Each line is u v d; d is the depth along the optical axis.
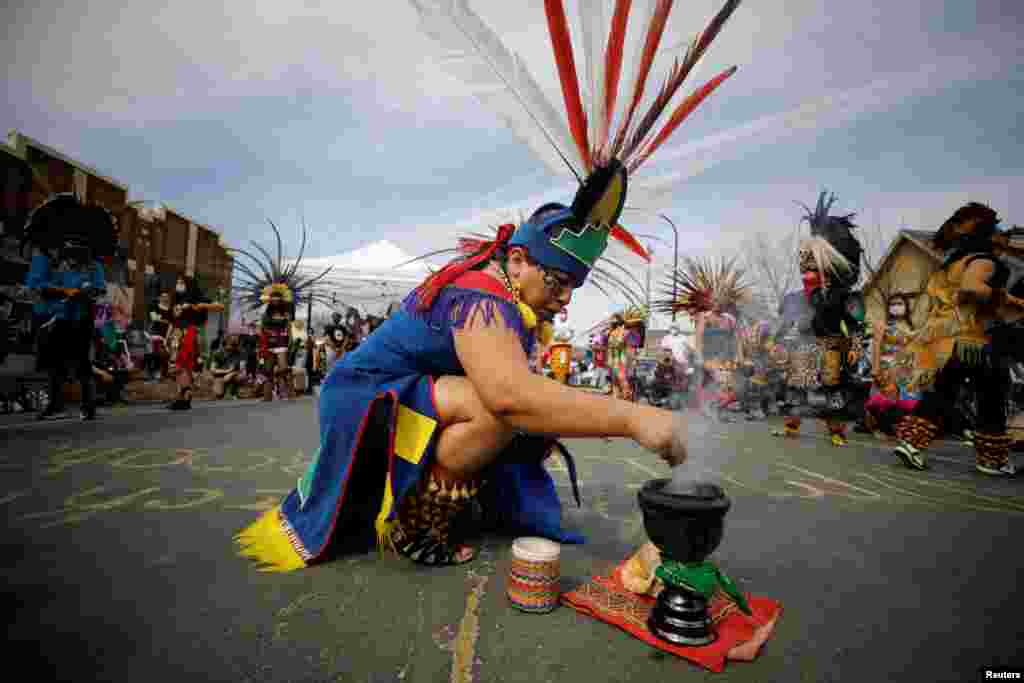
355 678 1.07
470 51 1.72
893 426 6.34
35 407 6.50
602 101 1.62
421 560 1.72
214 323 16.39
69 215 5.61
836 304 5.68
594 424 1.30
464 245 2.03
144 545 1.85
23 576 1.55
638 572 1.53
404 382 1.64
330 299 13.88
